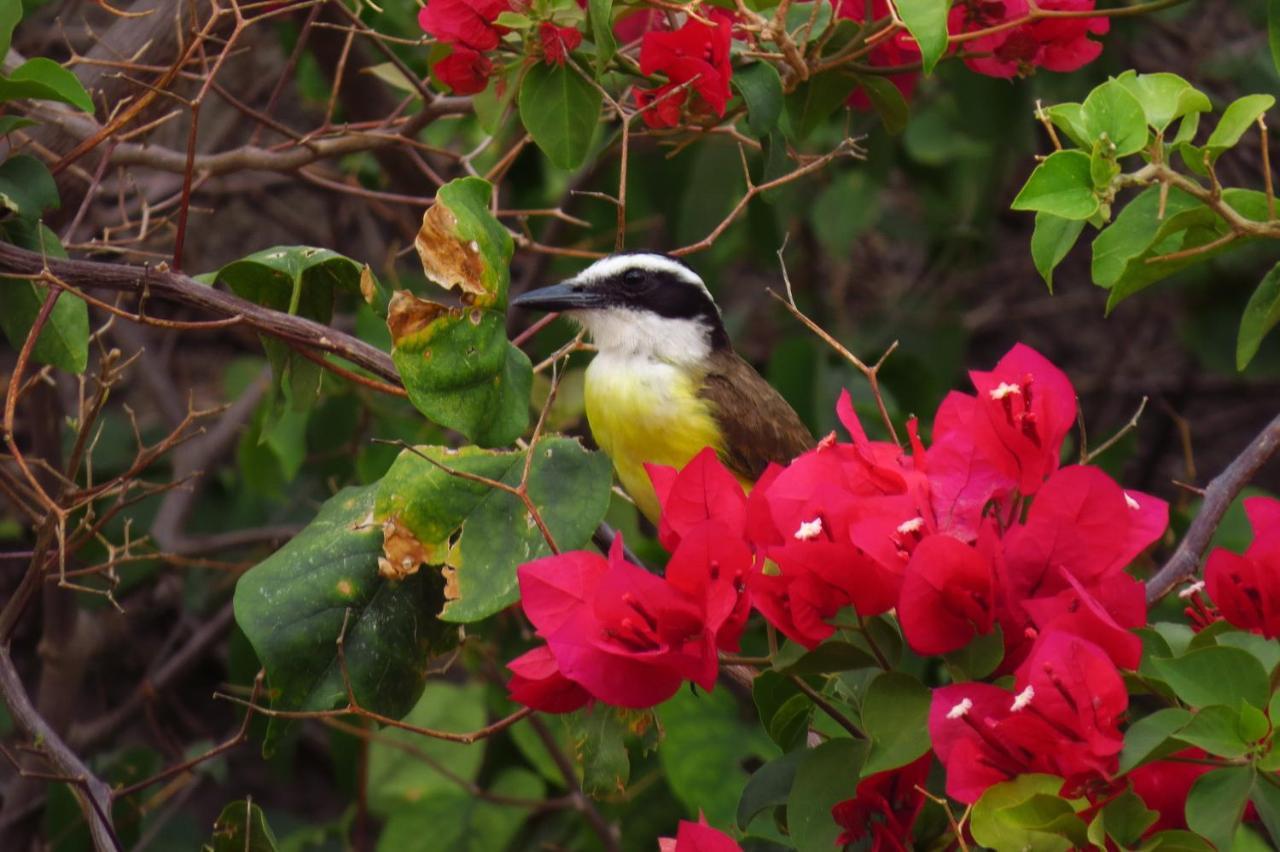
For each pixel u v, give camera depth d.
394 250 13.62
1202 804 5.21
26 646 17.30
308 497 15.09
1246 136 15.07
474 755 13.80
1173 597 11.05
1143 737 5.23
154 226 10.36
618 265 11.62
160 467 14.97
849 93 9.78
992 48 9.71
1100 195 6.98
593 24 8.00
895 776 5.94
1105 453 14.46
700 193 13.87
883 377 14.80
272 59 16.28
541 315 14.22
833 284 16.44
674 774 11.21
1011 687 5.75
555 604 5.84
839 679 6.52
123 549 9.80
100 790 7.95
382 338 13.17
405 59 13.19
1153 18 15.51
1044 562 5.69
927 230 16.56
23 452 15.23
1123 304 19.00
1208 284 15.25
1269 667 5.63
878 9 9.63
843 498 5.74
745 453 11.61
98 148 10.06
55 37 13.85
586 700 6.04
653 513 11.82
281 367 8.14
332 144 10.43
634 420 11.56
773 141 9.47
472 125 14.26
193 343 17.78
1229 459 19.48
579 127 8.62
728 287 18.44
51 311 8.25
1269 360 15.21
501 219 14.27
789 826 6.01
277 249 7.77
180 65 8.09
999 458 5.84
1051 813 5.25
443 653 7.41
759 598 5.70
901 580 5.63
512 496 7.20
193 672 17.02
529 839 13.88
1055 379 5.95
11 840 13.50
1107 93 6.95
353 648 7.26
